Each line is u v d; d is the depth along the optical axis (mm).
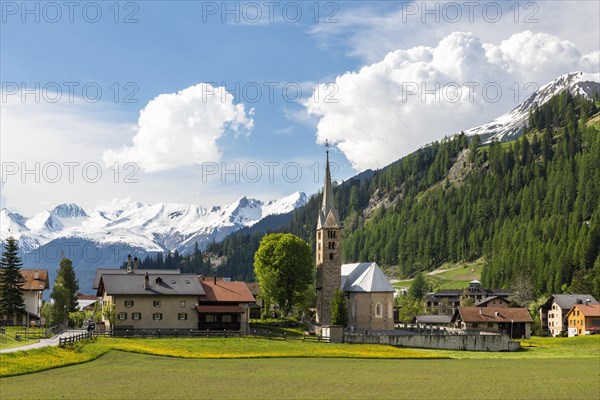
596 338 157750
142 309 136875
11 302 141500
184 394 70875
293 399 68562
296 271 158875
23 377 80500
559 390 74750
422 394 71875
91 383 77000
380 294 155750
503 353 125812
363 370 91812
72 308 184875
